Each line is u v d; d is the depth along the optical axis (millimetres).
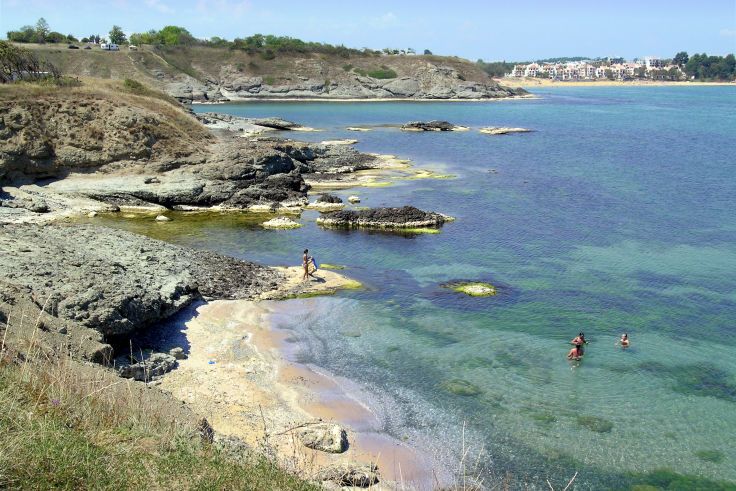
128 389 18438
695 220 53875
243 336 30969
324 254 45438
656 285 38812
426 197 63531
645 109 176500
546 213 56781
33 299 25094
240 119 121938
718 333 31984
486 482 20453
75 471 12055
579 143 104500
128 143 62938
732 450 22375
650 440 22859
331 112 159250
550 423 23891
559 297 36906
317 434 22031
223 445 16578
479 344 30750
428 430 23375
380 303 36062
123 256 36531
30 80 72750
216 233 50812
